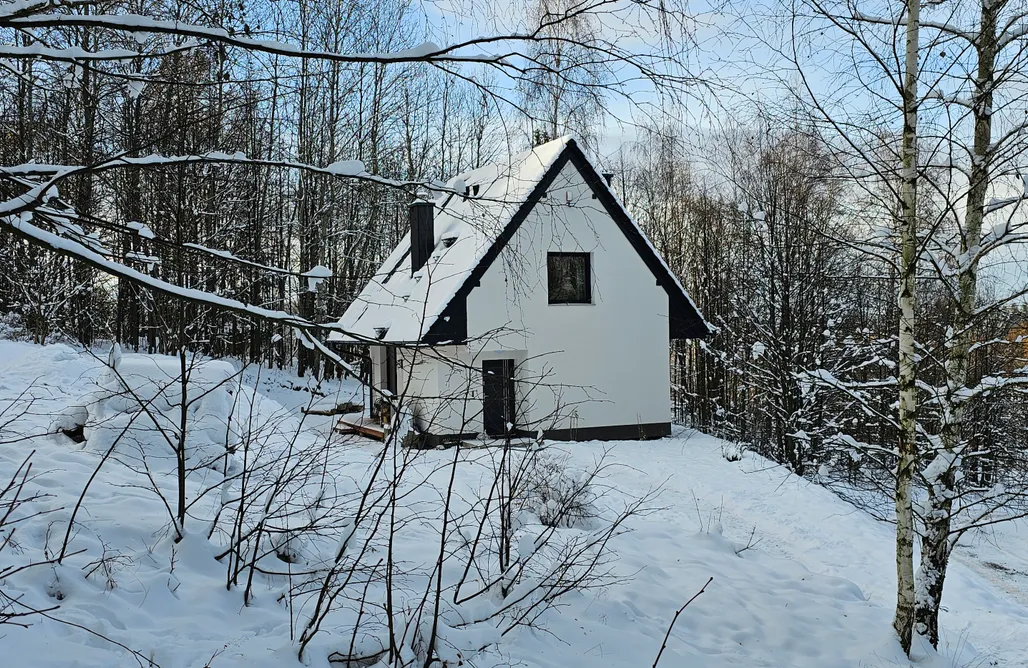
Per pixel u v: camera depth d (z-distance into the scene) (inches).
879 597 383.6
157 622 190.5
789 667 264.2
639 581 323.0
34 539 221.8
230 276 304.2
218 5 161.8
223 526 264.5
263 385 997.2
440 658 196.1
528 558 259.3
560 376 780.6
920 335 379.2
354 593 235.6
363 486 390.9
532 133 164.9
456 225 853.2
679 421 1298.0
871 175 299.9
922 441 344.5
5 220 115.6
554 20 147.0
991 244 295.9
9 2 128.3
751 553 398.3
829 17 271.6
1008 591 501.0
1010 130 281.0
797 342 799.7
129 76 155.6
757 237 851.4
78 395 500.1
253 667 171.2
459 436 209.3
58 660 158.2
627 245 810.8
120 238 177.0
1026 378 295.3
